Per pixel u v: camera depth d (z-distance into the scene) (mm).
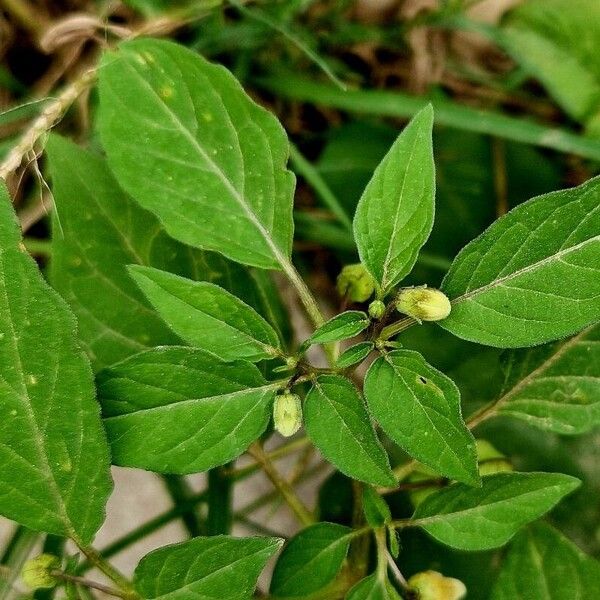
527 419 342
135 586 307
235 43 388
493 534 314
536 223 302
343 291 343
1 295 302
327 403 304
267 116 311
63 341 304
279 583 322
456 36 413
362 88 414
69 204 336
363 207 301
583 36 390
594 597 341
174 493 369
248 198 313
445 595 324
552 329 302
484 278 306
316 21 399
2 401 304
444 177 396
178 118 310
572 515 365
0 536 385
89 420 304
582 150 374
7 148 366
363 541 343
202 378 306
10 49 394
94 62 384
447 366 372
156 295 296
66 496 309
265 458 356
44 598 337
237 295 343
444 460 297
